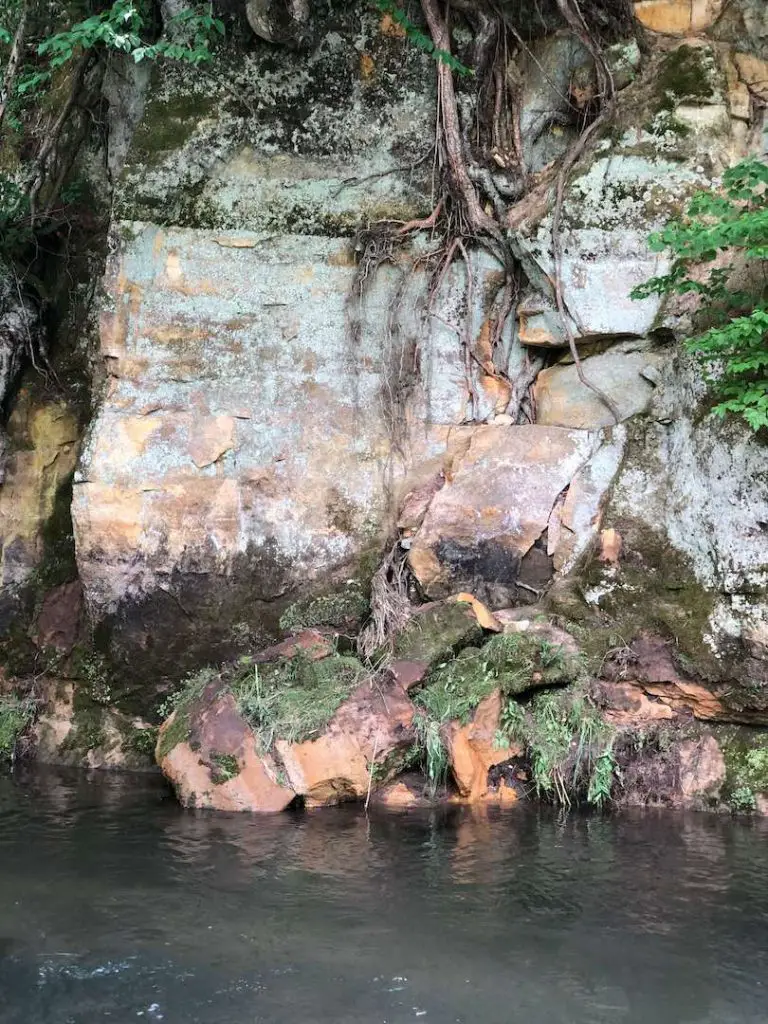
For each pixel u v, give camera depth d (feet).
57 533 26.96
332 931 12.56
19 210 27.86
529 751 19.84
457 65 24.63
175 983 11.09
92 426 24.36
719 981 11.24
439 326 25.66
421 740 19.51
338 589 24.36
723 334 18.94
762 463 19.47
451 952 11.96
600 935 12.48
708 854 15.93
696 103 23.44
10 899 13.57
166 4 25.96
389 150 25.76
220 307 25.02
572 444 23.54
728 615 19.70
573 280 23.90
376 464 25.04
